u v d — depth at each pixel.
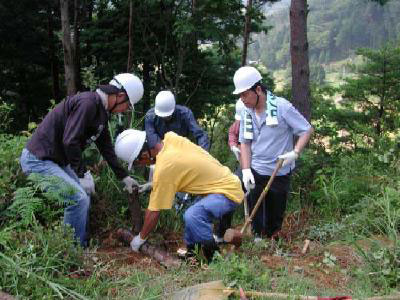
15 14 15.23
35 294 3.20
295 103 7.59
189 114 5.61
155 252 4.30
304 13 7.41
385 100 10.32
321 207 6.08
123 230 4.71
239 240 4.26
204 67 11.85
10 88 16.94
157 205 4.12
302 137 4.66
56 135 4.09
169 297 3.42
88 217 4.76
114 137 5.67
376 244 4.41
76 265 3.76
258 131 4.80
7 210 4.12
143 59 12.26
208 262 4.27
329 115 10.00
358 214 5.18
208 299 3.24
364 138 8.91
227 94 12.05
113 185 5.27
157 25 11.52
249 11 9.66
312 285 3.72
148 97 12.21
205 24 9.30
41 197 4.48
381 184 5.85
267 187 4.54
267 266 4.05
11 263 3.29
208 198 4.20
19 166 4.74
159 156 4.12
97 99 4.04
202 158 4.21
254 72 4.61
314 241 5.01
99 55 12.62
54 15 16.48
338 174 6.67
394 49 10.41
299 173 6.59
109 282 3.64
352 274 4.05
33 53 16.23
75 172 4.45
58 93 17.41
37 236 3.70
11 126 15.32
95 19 13.55
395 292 3.61
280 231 5.14
